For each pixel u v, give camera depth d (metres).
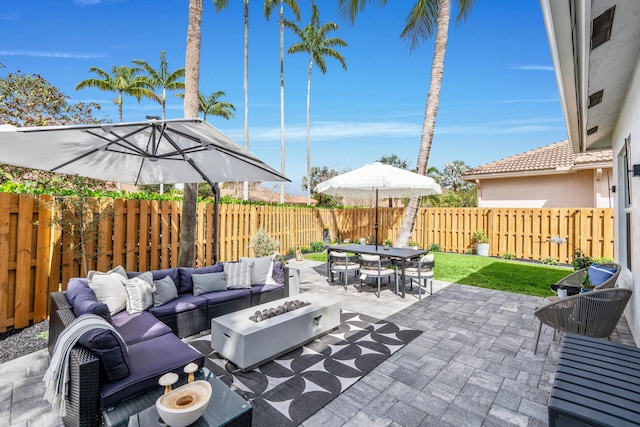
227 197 9.76
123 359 2.41
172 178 5.64
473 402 2.89
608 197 10.41
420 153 9.09
